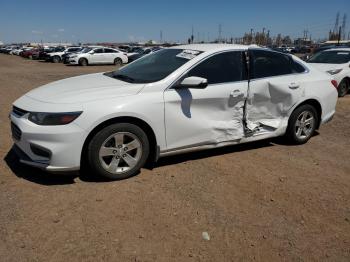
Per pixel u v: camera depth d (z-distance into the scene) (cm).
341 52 1205
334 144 602
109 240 307
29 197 374
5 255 283
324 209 380
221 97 470
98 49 3027
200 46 512
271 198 397
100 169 406
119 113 398
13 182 407
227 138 491
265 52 529
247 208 373
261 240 319
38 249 292
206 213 358
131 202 372
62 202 367
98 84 448
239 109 493
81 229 321
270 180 443
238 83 488
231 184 427
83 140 386
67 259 282
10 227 320
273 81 520
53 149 379
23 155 405
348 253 310
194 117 455
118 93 413
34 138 382
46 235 311
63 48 3791
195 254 296
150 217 346
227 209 368
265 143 589
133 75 482
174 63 473
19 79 1595
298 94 548
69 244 300
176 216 350
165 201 377
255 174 459
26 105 411
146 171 452
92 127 387
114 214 348
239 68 495
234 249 305
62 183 408
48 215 342
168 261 285
